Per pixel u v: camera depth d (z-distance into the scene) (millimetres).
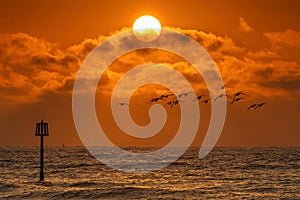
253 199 88375
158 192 95125
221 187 105625
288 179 124312
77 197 90750
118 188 98875
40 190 98688
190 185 110062
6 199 88125
